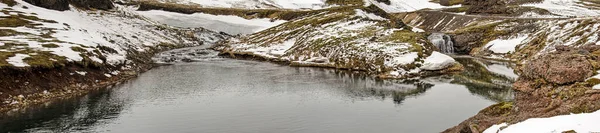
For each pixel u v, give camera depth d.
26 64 32.47
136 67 49.19
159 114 27.64
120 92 35.19
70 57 38.34
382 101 32.09
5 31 47.72
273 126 24.70
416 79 43.25
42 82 32.53
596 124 10.62
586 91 13.41
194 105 30.50
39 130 23.58
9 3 65.06
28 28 52.19
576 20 56.25
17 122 25.09
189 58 63.50
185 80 42.38
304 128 24.22
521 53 59.66
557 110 13.37
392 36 58.66
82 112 27.91
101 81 38.94
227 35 102.88
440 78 43.53
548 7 138.25
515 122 13.68
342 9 97.06
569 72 14.46
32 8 68.00
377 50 52.53
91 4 95.25
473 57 65.12
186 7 130.00
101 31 65.38
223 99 32.75
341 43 58.41
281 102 31.66
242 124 25.11
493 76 44.28
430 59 48.41
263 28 105.75
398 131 23.44
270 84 40.28
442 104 30.75
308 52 59.75
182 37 89.50
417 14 133.38
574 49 17.05
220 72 48.72
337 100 32.56
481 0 120.06
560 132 10.85
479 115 18.11
